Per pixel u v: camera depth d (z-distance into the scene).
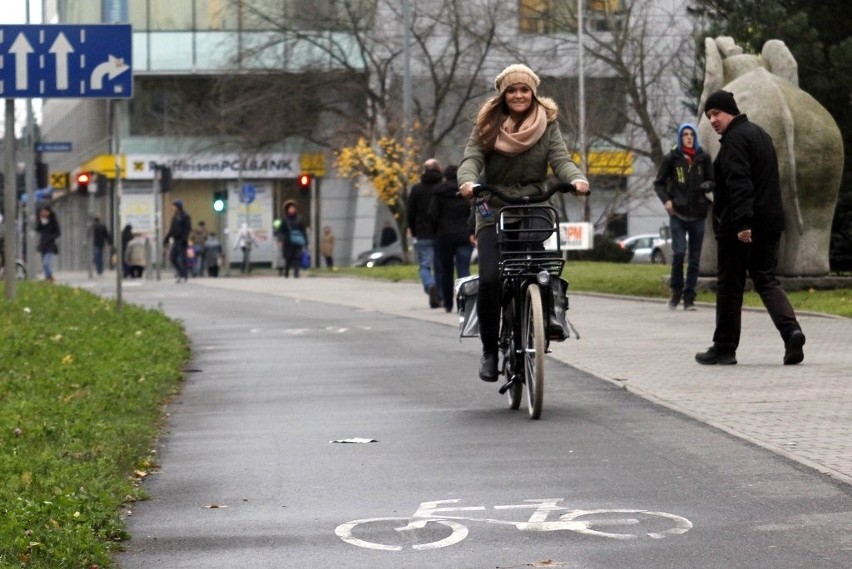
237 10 147.12
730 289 35.03
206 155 157.75
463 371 36.44
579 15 133.75
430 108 150.38
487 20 142.50
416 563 16.84
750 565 16.28
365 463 23.50
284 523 19.23
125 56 56.28
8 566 16.30
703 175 53.47
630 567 16.34
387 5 144.38
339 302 68.25
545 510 19.48
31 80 56.34
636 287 65.56
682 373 33.81
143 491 21.27
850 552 16.73
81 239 190.25
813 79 65.31
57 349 40.84
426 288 61.47
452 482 21.66
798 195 58.06
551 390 31.72
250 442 26.02
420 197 61.38
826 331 43.03
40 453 23.91
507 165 27.83
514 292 28.30
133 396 31.55
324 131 149.50
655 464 22.56
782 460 22.48
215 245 143.00
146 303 71.38
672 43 139.12
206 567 17.02
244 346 45.34
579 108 134.75
